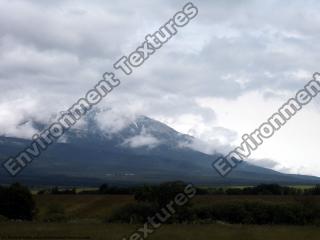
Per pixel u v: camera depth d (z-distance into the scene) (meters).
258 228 63.62
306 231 61.31
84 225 65.81
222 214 73.50
